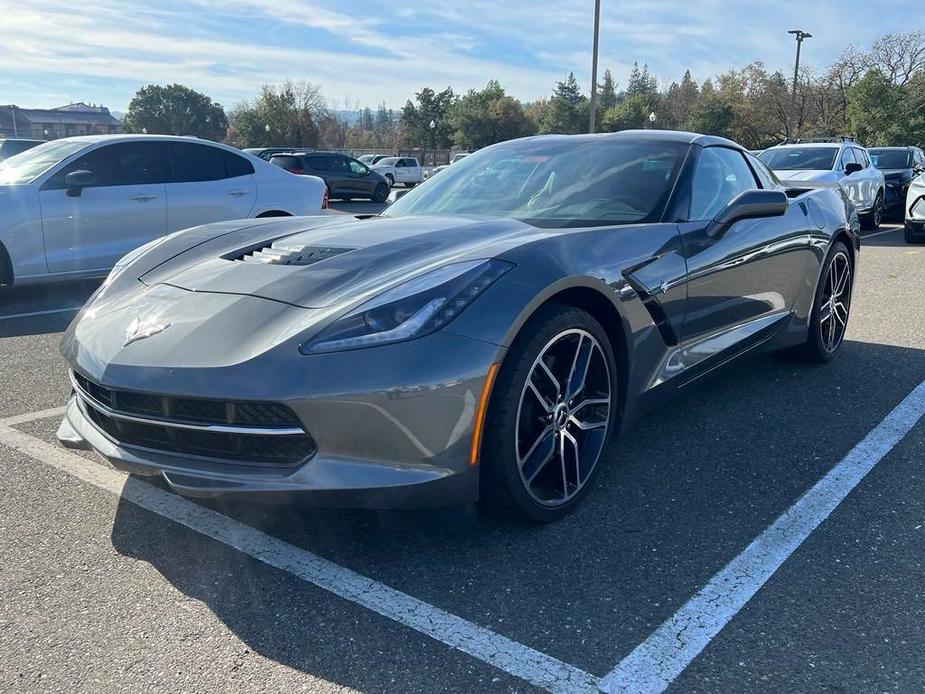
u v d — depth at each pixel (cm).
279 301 233
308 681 181
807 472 297
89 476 295
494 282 228
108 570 229
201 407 216
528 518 245
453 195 356
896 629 199
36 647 193
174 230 718
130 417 226
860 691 177
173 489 221
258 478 212
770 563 231
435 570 228
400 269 242
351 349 209
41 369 449
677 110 6359
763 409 370
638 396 285
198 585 221
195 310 239
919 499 274
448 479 217
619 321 268
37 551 239
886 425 347
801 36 3988
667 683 180
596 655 190
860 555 236
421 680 181
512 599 213
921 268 835
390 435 209
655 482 288
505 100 5741
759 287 359
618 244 273
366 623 203
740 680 180
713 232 319
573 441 258
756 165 405
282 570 229
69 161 666
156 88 6781
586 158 352
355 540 247
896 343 499
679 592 216
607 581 222
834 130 5056
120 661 188
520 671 184
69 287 765
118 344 236
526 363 228
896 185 1420
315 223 325
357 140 7312
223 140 7031
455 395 213
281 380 206
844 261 452
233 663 188
